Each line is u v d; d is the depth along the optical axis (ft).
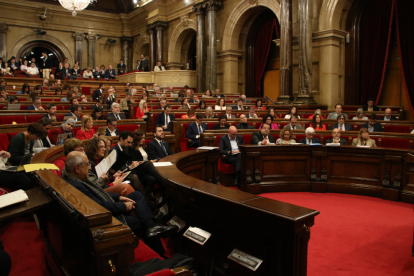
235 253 6.67
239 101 32.71
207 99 38.68
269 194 17.19
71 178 8.14
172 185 8.41
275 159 17.60
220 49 52.42
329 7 37.22
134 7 70.33
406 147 18.86
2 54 63.72
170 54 63.16
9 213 6.03
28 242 10.12
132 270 6.41
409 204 15.28
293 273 5.70
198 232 7.64
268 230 6.10
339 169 17.48
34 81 45.14
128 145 14.75
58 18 69.05
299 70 38.50
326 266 9.21
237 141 19.80
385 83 38.06
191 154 13.58
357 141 18.86
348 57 39.14
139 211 8.89
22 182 11.29
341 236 11.35
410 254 9.98
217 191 7.25
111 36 74.43
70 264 6.13
